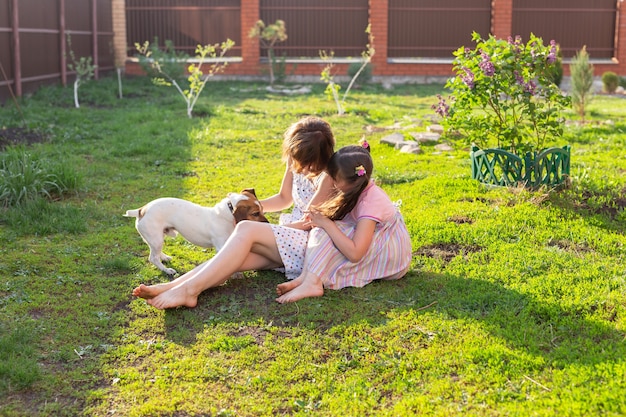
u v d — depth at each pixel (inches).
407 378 130.0
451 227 215.8
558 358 133.5
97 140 391.2
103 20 753.0
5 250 201.2
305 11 801.6
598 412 114.9
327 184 176.1
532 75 259.6
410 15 806.5
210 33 801.6
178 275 186.5
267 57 811.4
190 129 425.1
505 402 120.3
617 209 231.8
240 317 157.3
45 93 566.3
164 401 124.8
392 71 804.0
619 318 149.3
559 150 253.8
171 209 182.2
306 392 127.6
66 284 177.9
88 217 238.4
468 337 143.4
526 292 164.2
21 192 243.4
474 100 263.3
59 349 144.2
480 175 272.1
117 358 141.5
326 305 161.2
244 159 346.0
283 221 192.4
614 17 806.5
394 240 173.6
